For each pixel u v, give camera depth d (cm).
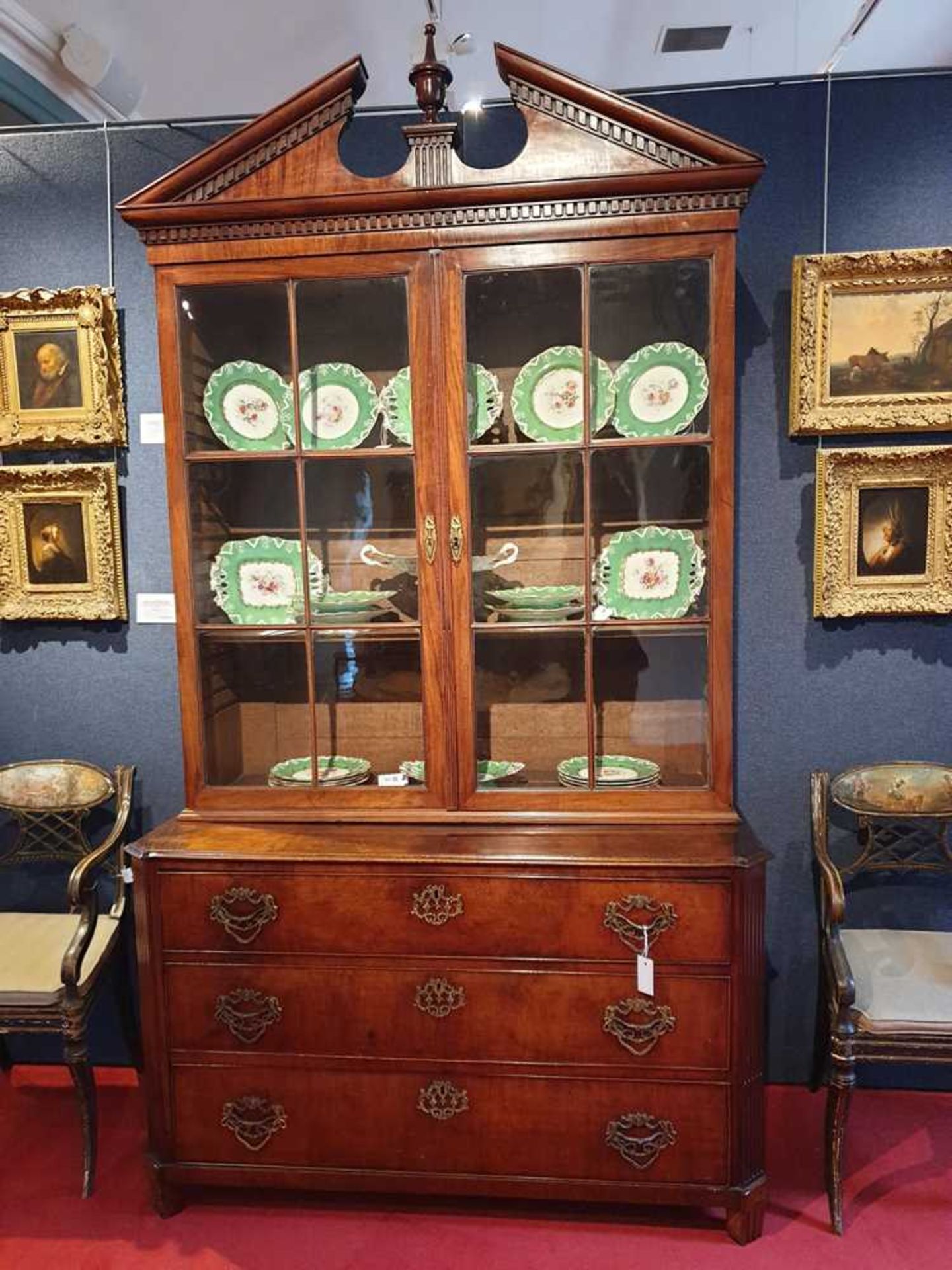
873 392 189
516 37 259
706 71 281
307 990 165
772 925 207
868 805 193
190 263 167
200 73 275
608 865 155
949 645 198
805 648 201
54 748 220
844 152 188
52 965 184
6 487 208
